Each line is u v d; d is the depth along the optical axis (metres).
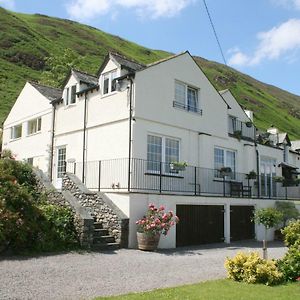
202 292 7.38
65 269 9.50
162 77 18.02
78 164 19.14
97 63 63.88
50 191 14.45
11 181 12.58
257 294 7.28
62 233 12.40
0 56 52.69
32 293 7.27
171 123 18.08
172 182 17.64
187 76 19.38
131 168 16.12
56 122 21.42
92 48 72.69
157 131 17.41
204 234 16.69
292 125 75.50
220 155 20.88
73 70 20.61
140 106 16.78
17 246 11.27
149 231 13.32
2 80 46.78
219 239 17.36
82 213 12.79
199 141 19.47
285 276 8.73
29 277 8.52
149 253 12.87
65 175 16.09
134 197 14.08
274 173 25.22
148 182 16.72
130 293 7.36
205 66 94.94
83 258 11.09
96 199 14.57
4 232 10.88
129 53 83.94
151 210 13.83
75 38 75.50
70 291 7.51
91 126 18.70
